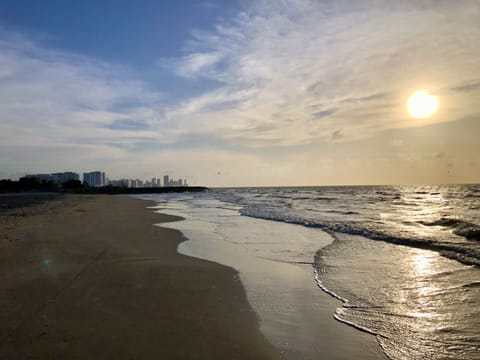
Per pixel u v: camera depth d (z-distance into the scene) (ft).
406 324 16.72
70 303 18.53
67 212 75.61
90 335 14.76
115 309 17.94
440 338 15.20
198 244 38.63
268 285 23.18
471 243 35.22
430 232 43.50
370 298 20.44
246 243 39.27
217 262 29.91
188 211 88.07
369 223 53.93
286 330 16.15
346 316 17.87
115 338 14.57
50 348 13.48
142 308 18.25
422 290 21.52
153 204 125.08
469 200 125.90
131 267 26.89
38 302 18.53
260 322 16.98
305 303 19.80
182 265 28.27
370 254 32.17
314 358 13.64
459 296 20.18
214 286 22.77
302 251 34.40
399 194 198.39
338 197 165.99
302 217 65.41
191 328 15.99
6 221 54.49
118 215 72.54
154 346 14.02
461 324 16.49
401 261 29.22
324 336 15.56
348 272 26.25
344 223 54.03
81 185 392.27
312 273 26.27
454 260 29.01
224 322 16.88
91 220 60.39
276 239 41.70
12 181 336.90
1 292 20.10
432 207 92.53
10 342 13.89
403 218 61.98
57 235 41.37
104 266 26.94
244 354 13.70
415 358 13.65
